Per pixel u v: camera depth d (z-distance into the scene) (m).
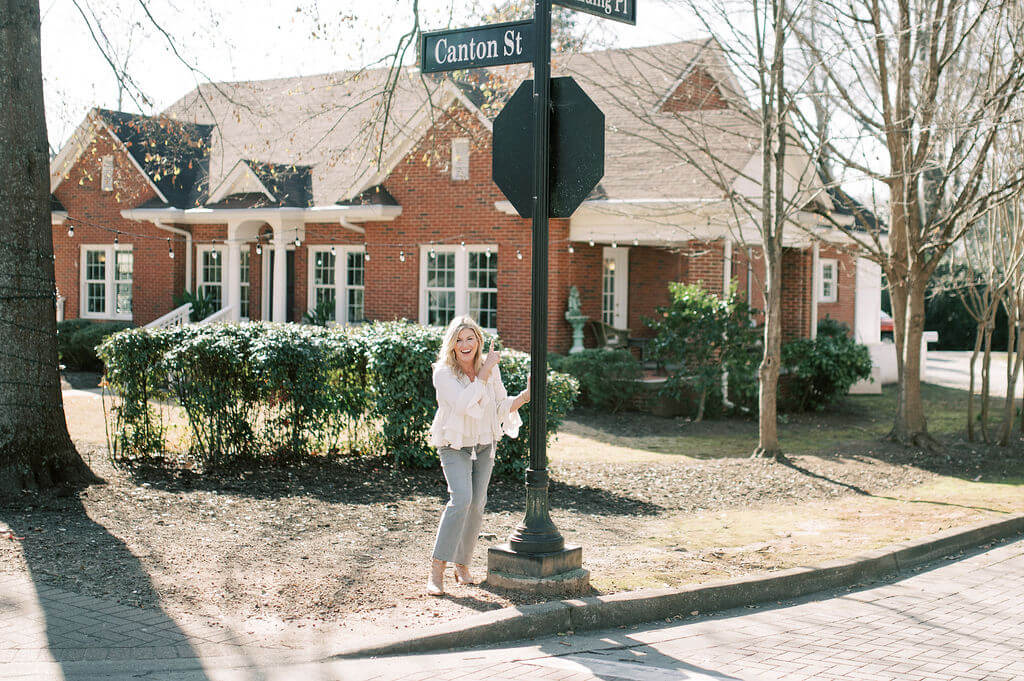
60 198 24.91
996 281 15.16
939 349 37.22
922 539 9.02
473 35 6.79
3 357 9.10
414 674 5.08
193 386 10.80
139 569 6.79
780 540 8.95
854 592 7.66
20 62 9.14
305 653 5.30
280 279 21.36
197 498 9.28
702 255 17.69
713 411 17.80
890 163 14.24
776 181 13.41
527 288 19.20
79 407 16.30
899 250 14.72
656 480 11.80
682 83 17.17
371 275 21.05
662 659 5.64
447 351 6.50
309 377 11.05
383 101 12.90
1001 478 12.85
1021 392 22.83
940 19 12.38
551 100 6.57
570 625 6.25
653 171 17.75
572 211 6.52
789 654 5.82
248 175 21.67
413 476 10.77
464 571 6.73
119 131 23.16
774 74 12.85
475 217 19.72
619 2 6.80
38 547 7.26
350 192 20.06
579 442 15.02
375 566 7.19
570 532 8.95
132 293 24.06
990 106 12.79
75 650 5.20
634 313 22.14
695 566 7.72
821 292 24.50
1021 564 8.68
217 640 5.45
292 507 9.16
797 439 15.97
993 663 5.72
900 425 14.96
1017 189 13.34
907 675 5.43
